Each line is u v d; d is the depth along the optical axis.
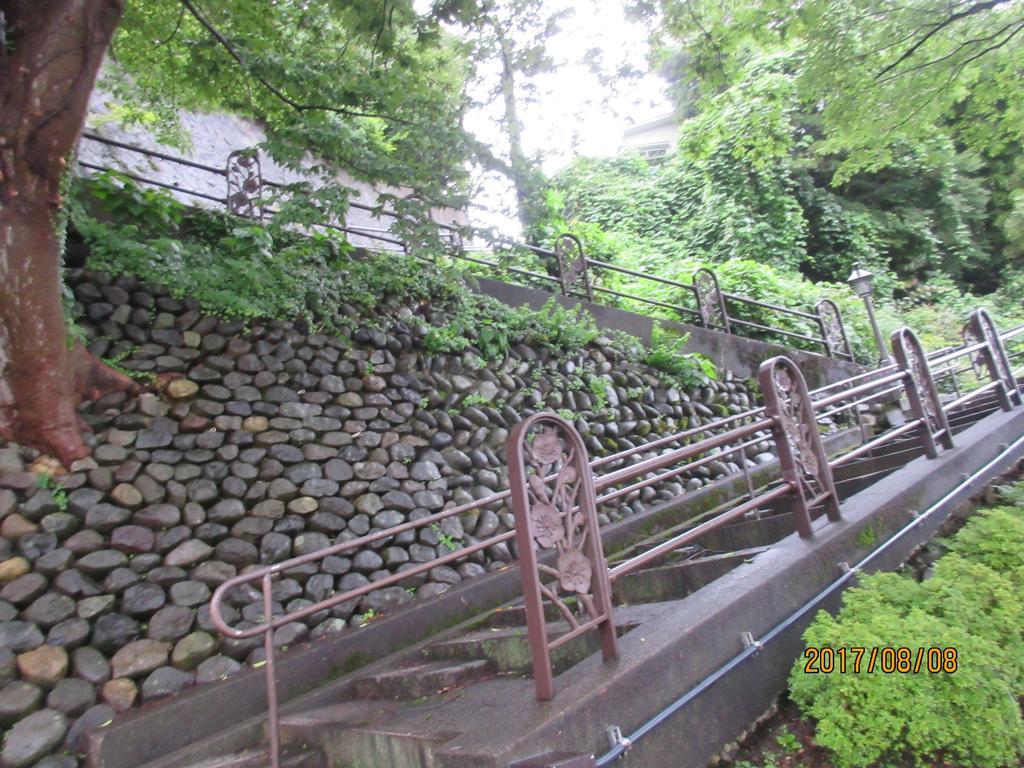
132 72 6.85
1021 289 15.94
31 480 4.09
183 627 4.09
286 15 6.19
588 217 16.48
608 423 6.94
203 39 6.16
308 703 3.82
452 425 5.93
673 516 6.37
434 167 5.77
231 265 5.61
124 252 5.28
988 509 4.46
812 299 11.48
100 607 3.91
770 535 4.68
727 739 2.73
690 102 11.40
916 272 16.67
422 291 6.75
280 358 5.39
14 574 3.78
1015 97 8.03
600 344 7.68
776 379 3.79
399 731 2.75
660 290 10.58
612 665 2.61
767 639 3.03
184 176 9.98
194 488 4.56
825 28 7.46
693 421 7.82
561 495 2.69
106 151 8.88
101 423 4.49
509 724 2.30
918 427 4.87
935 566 3.42
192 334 5.16
